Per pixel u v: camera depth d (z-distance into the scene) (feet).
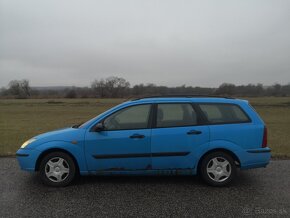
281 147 31.76
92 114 99.09
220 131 18.11
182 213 14.21
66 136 18.16
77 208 14.82
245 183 18.80
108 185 18.42
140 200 15.89
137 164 18.06
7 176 20.47
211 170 18.17
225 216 13.85
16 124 62.34
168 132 17.98
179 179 19.63
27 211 14.44
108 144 17.93
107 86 281.13
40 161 18.42
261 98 201.87
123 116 18.51
